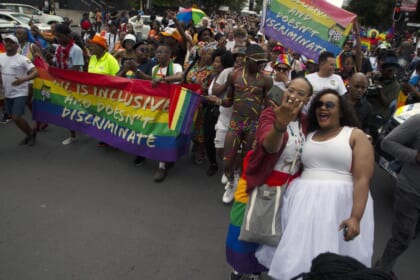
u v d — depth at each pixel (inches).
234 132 177.6
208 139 209.8
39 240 143.3
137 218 164.1
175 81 215.8
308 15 216.8
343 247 93.8
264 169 98.6
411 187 119.3
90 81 226.1
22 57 223.8
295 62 281.0
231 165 180.7
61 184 190.9
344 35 214.4
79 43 333.7
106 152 238.1
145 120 210.2
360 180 90.3
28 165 211.5
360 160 91.2
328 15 214.7
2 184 186.5
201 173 219.5
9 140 249.3
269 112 99.2
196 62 221.8
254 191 101.3
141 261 135.3
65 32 248.4
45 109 245.9
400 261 150.3
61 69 234.5
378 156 205.3
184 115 196.4
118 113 219.9
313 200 92.8
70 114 237.8
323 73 185.2
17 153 228.1
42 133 266.1
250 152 104.9
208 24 474.9
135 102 213.3
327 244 90.0
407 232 122.3
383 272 47.5
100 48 240.5
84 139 258.5
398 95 226.8
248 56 169.2
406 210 121.1
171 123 198.5
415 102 231.3
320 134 99.5
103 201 176.7
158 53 215.6
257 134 99.2
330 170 95.3
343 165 94.0
